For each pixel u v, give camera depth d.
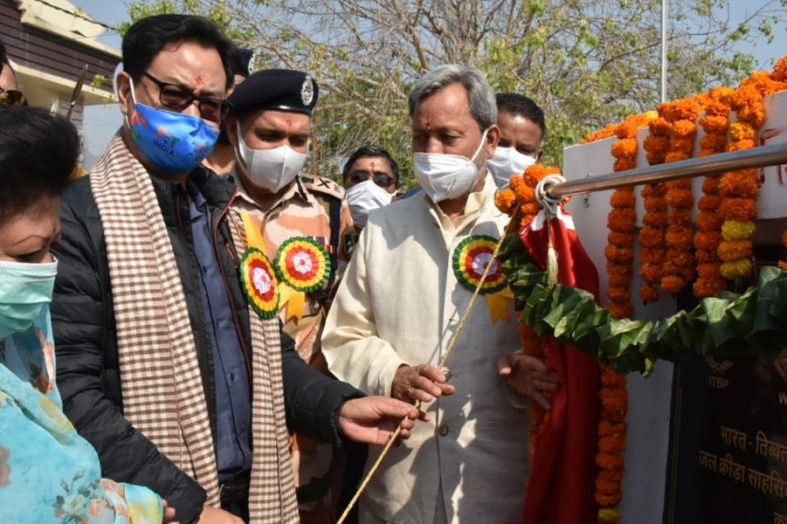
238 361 2.09
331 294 3.11
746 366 2.00
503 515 2.42
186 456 1.89
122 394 1.86
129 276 1.86
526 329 2.33
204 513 1.81
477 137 2.51
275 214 3.11
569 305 1.97
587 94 9.31
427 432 2.45
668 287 1.97
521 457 2.46
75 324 1.81
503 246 2.31
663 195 2.01
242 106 2.88
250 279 2.14
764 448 1.94
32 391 1.35
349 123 10.32
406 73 10.73
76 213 1.87
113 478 1.72
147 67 2.01
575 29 10.34
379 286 2.58
